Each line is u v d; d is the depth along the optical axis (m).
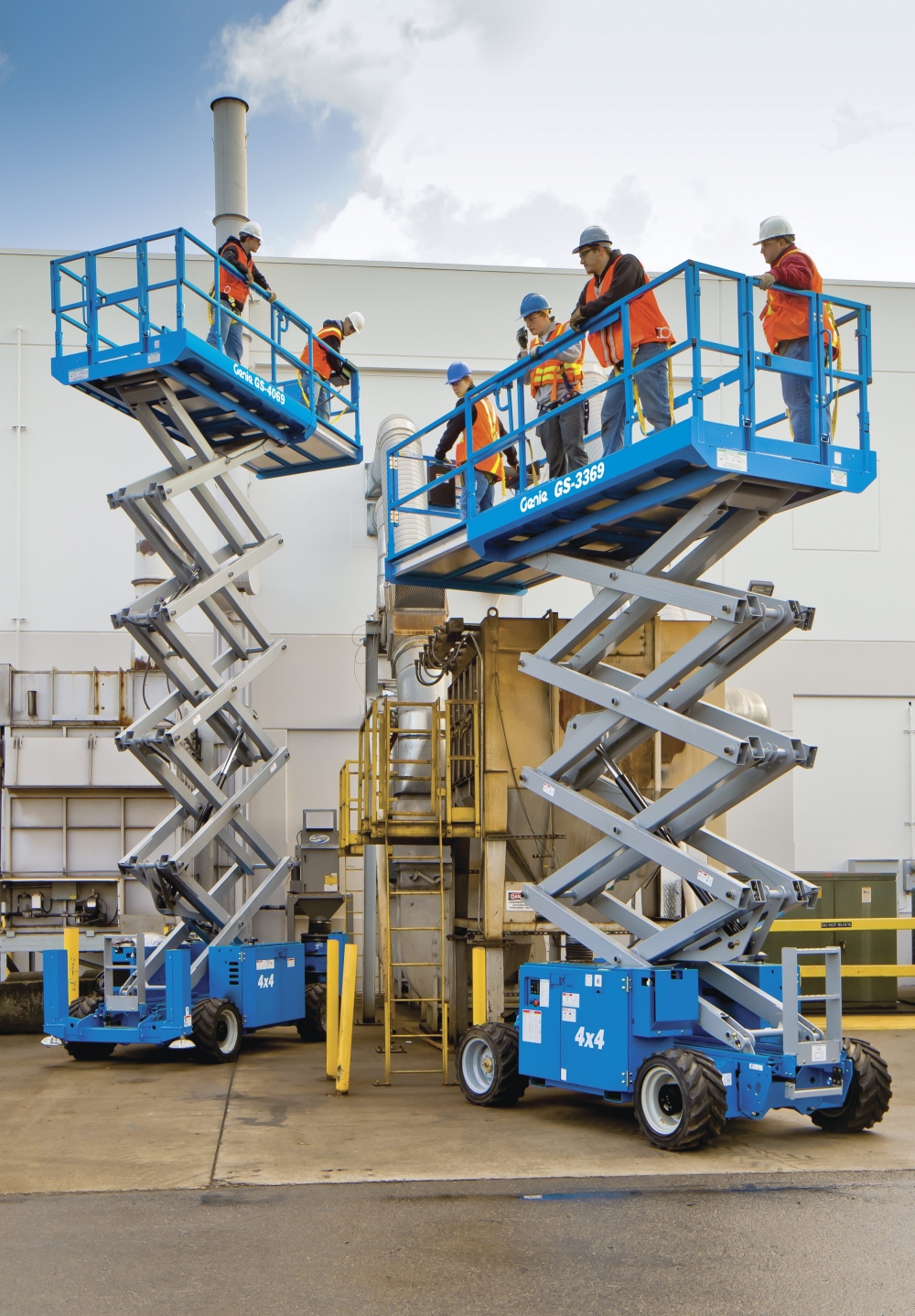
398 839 11.91
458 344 19.19
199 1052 12.84
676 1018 8.82
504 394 19.02
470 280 19.31
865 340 8.93
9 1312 5.39
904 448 19.98
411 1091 10.87
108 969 12.96
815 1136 8.91
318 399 15.06
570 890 10.12
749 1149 8.42
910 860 19.25
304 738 18.53
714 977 9.33
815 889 8.84
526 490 9.74
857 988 16.81
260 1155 8.31
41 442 18.47
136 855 13.57
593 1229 6.52
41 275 18.78
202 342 12.11
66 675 16.89
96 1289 5.67
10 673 16.81
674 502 9.00
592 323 9.27
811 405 8.56
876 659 19.55
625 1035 8.74
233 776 17.86
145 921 12.63
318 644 18.67
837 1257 6.04
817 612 19.50
